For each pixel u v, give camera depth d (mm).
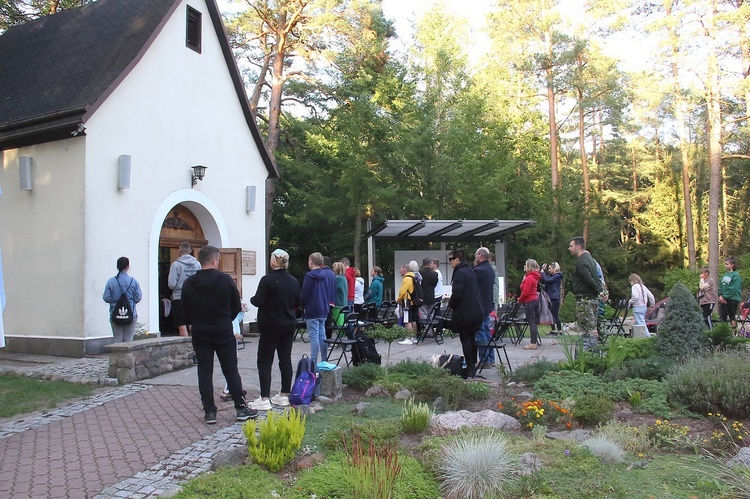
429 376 7160
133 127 11992
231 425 6207
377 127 22156
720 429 5648
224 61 14547
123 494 4383
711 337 8148
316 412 6508
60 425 6332
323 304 8062
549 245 25703
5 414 6844
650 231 35219
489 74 29078
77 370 9328
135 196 11984
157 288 12383
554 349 11258
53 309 11172
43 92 12406
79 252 10930
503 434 5367
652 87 25375
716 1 22625
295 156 25766
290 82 24406
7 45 15672
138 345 8648
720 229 34500
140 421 6426
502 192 24828
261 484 4348
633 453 5141
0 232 11914
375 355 8508
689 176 31375
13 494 4426
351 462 4363
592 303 8391
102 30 13750
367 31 21562
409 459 4688
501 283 18188
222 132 14406
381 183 22922
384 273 27375
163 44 12797
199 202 13586
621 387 6820
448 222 15680
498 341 8969
